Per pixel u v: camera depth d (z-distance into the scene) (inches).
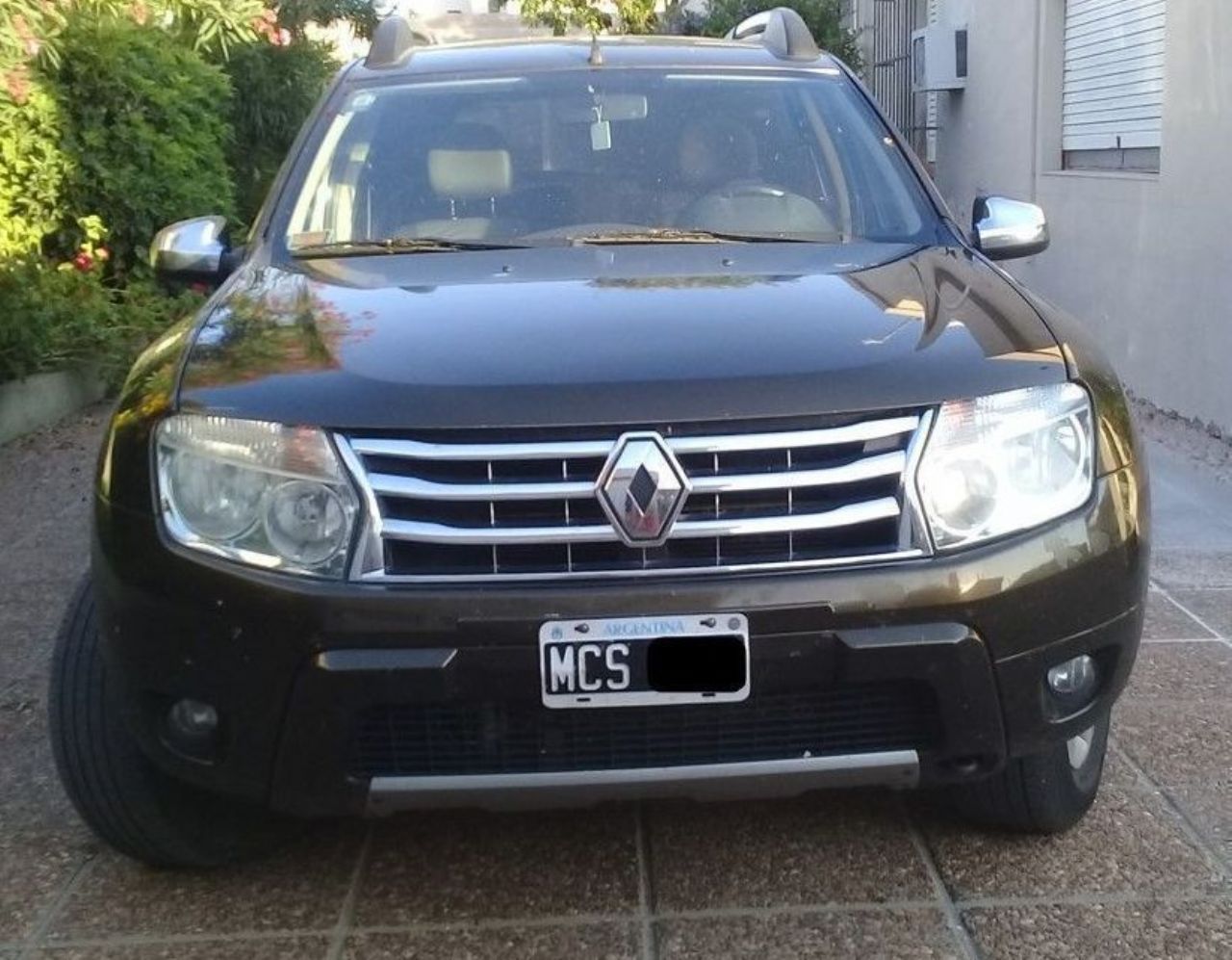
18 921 130.4
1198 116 315.9
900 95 629.6
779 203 166.1
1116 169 390.3
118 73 405.7
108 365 363.9
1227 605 208.4
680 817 146.5
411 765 115.6
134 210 410.3
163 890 135.3
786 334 121.6
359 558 112.2
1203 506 260.7
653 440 111.3
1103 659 123.3
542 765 115.1
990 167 486.9
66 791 130.2
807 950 123.3
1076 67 418.0
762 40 199.6
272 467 114.0
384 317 129.5
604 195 167.0
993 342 122.8
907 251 153.9
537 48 191.9
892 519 114.0
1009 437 116.8
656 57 187.0
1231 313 301.4
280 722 113.7
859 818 145.3
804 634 111.6
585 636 110.3
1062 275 415.5
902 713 116.6
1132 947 123.0
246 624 113.0
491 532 111.4
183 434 117.4
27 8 286.0
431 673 110.8
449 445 111.7
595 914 129.6
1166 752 160.2
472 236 162.4
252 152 575.8
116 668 119.7
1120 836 141.6
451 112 177.6
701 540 112.7
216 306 139.9
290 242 161.5
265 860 140.3
